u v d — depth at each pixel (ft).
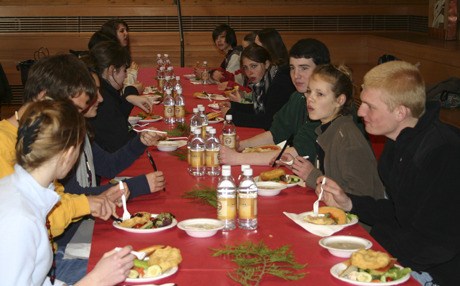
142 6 32.55
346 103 10.18
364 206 8.82
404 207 8.34
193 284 6.14
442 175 7.95
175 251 6.53
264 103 15.89
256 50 15.84
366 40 33.96
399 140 8.43
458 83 23.47
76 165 9.38
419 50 28.68
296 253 6.93
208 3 33.09
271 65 16.10
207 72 21.76
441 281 8.09
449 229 7.85
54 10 31.99
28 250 5.61
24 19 31.89
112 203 8.09
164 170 10.67
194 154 10.25
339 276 6.22
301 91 12.43
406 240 8.05
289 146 12.05
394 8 34.32
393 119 8.42
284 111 13.08
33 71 8.52
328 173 10.02
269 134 13.11
